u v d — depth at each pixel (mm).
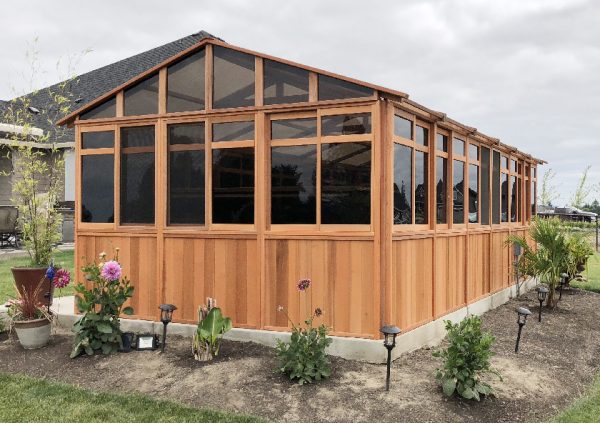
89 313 5602
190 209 6258
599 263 15195
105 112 6785
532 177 11484
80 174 6859
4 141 12500
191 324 6184
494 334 6836
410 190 5879
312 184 5605
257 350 5535
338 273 5461
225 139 6043
